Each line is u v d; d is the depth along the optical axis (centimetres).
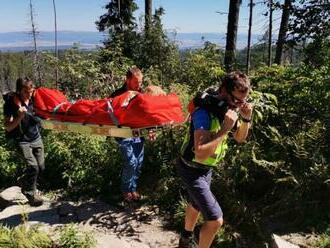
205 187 426
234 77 389
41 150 649
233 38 1797
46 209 625
